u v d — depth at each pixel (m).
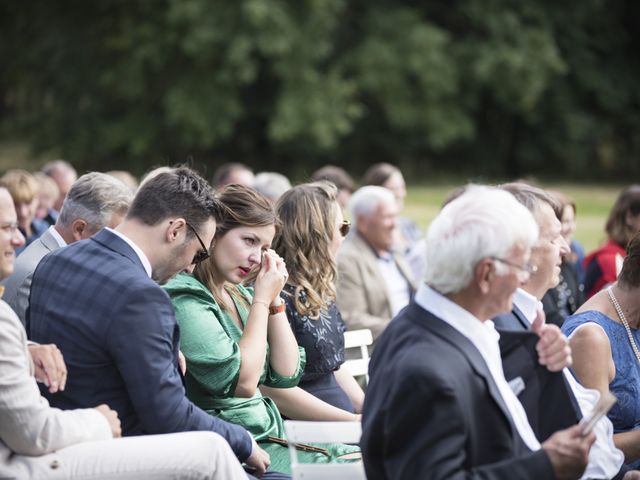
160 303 7.43
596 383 8.52
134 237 7.80
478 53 65.69
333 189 10.40
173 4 57.59
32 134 65.06
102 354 7.40
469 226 6.18
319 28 59.97
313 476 7.42
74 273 7.66
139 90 60.53
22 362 6.86
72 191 10.32
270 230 8.94
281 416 9.84
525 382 6.64
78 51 63.84
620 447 8.67
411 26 65.38
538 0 68.88
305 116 60.22
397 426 5.88
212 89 60.22
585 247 32.69
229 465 7.22
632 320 9.01
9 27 65.31
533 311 7.54
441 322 6.21
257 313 8.71
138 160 64.94
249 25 57.78
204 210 7.91
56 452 6.94
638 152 74.69
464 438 5.88
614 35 73.56
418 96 66.31
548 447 5.97
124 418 7.51
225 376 8.38
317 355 10.02
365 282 14.83
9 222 7.23
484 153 74.00
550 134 72.50
